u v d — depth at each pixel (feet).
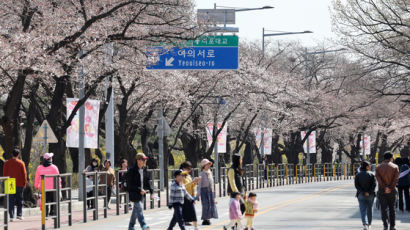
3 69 117.91
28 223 107.55
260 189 225.56
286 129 341.00
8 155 125.70
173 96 200.75
